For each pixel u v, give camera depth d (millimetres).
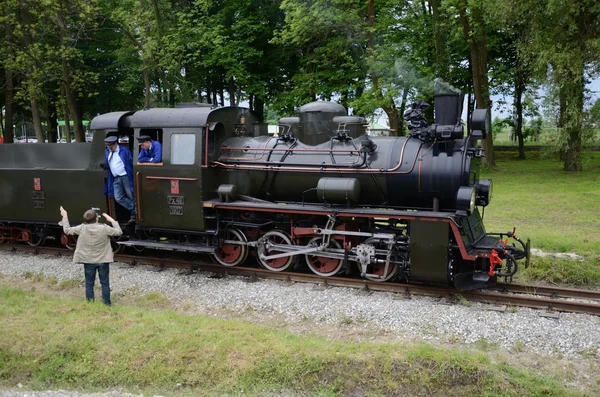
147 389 5293
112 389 5312
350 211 8039
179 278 8883
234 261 9375
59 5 18906
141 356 5645
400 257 8016
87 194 10258
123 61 23828
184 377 5383
